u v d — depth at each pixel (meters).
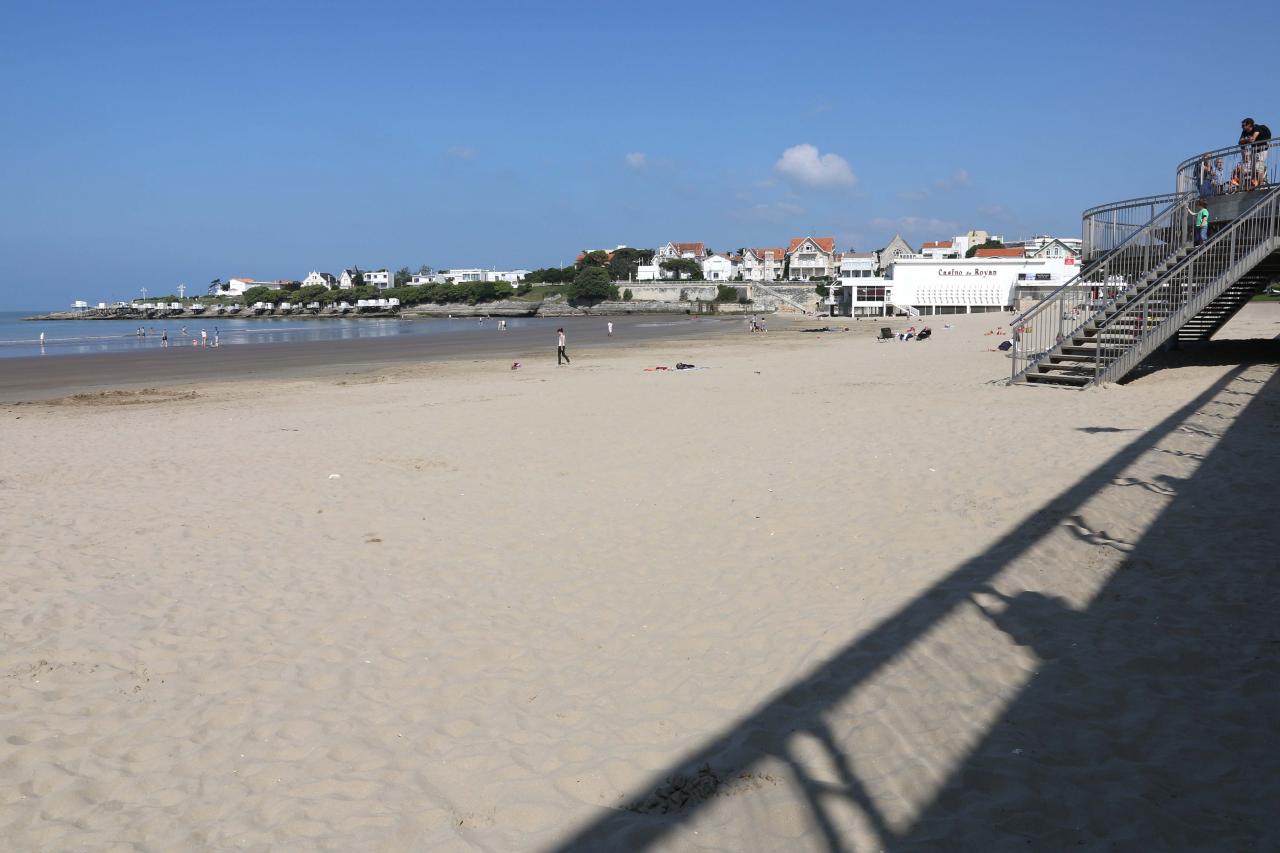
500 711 5.41
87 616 7.18
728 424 16.42
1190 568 6.76
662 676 5.80
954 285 92.38
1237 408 13.40
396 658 6.26
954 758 4.49
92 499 11.60
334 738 5.12
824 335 66.50
